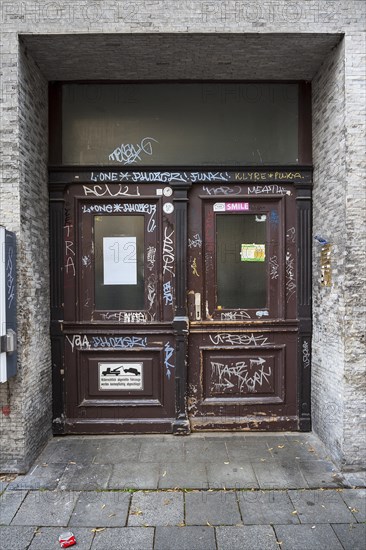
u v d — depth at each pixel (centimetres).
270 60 414
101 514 318
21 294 372
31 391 392
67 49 391
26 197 386
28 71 393
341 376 380
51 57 404
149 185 448
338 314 386
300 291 452
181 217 444
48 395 438
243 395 457
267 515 316
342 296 378
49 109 446
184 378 447
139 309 454
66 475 371
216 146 450
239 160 451
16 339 366
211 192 450
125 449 418
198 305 451
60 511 321
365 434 375
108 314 452
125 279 453
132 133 449
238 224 454
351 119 371
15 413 372
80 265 450
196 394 455
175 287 447
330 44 387
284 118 453
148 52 398
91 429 450
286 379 456
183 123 450
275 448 418
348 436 375
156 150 449
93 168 441
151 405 452
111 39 377
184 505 328
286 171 448
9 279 354
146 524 306
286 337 454
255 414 455
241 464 387
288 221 452
